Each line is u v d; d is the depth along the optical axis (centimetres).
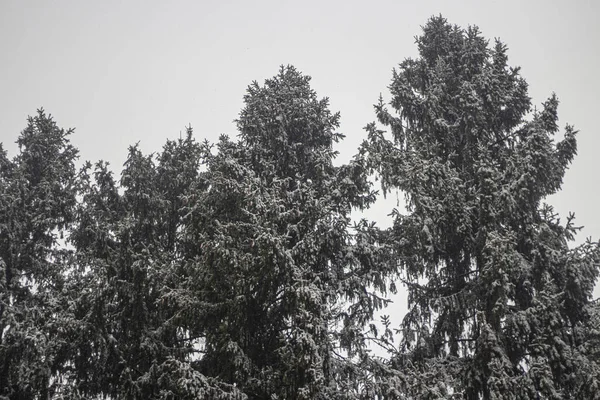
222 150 1755
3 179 1988
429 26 2150
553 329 1415
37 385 1533
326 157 1747
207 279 1478
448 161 1755
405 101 1923
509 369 1380
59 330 1479
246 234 1538
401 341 1593
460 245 1722
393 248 1655
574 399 1396
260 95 1917
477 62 1994
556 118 1745
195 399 1288
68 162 2038
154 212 1878
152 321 1655
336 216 1561
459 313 1617
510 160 1650
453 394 1380
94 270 1602
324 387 1355
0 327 1645
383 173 1738
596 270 1488
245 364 1417
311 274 1527
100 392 1586
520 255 1527
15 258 1817
